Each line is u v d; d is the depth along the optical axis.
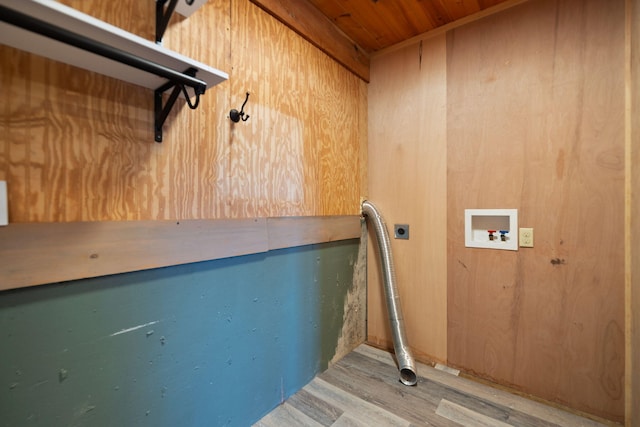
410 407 1.50
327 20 1.78
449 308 1.87
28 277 0.76
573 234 1.47
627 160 1.34
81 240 0.85
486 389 1.65
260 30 1.38
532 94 1.57
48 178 0.80
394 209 2.10
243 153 1.31
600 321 1.41
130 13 0.94
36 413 0.79
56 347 0.82
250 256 1.37
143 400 1.01
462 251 1.81
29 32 0.65
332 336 1.92
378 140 2.18
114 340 0.94
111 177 0.92
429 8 1.69
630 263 1.33
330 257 1.89
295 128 1.58
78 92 0.85
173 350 1.09
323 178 1.79
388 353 2.08
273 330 1.49
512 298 1.64
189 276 1.13
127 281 0.96
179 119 1.08
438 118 1.89
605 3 1.38
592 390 1.43
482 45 1.71
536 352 1.57
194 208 1.13
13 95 0.75
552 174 1.52
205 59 1.14
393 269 1.99
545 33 1.53
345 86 1.99
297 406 1.51
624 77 1.34
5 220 0.73
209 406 1.21
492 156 1.69
